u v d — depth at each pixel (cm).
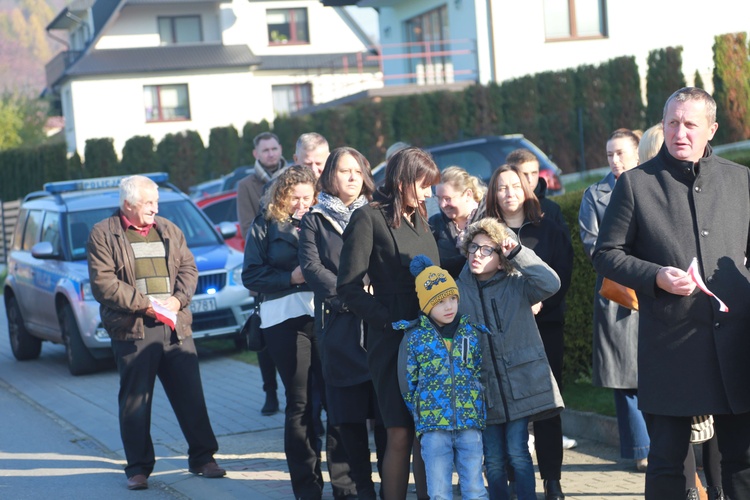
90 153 3491
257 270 668
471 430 550
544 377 566
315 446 670
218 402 1047
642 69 3112
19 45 11662
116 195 1407
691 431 497
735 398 470
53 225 1361
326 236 620
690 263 475
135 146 3422
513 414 562
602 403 802
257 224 684
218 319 1266
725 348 471
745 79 2506
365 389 614
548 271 560
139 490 748
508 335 567
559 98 2850
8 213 3158
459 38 3091
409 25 3375
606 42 3084
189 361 760
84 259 1308
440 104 2919
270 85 4709
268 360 968
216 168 3347
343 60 4222
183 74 4556
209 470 757
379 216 568
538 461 622
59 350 1541
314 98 4484
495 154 1725
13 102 5612
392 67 3459
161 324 752
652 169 492
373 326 562
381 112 2977
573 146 2827
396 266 567
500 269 576
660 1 3117
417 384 552
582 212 691
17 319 1438
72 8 5047
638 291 482
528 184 632
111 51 4606
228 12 4753
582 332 873
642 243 489
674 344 477
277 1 4838
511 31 3017
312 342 664
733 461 502
